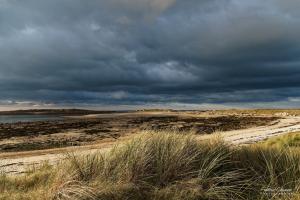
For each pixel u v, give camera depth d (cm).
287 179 648
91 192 547
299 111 15125
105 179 601
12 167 1636
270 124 6419
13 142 3603
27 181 750
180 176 629
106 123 7506
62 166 680
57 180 613
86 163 650
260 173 677
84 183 578
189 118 10312
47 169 868
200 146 736
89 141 3572
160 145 709
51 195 559
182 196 567
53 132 4991
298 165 686
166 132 785
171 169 638
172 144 709
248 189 616
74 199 533
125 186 576
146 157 655
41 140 3781
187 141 733
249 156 741
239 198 588
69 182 581
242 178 649
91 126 6400
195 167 660
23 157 2208
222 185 622
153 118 10675
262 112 15675
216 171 664
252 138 2911
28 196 594
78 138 3969
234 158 721
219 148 730
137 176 611
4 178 757
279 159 729
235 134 3644
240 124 6594
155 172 643
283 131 3938
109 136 4191
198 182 604
